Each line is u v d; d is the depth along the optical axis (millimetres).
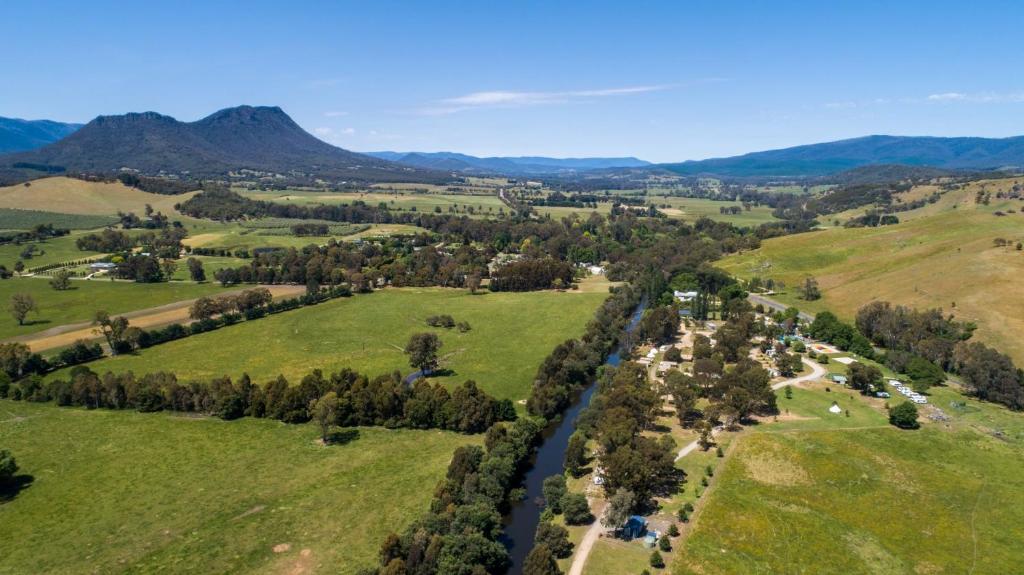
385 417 127938
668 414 134125
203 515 93250
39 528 90062
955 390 145875
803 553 83625
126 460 111500
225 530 89188
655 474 98812
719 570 80125
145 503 96812
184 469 108125
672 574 79250
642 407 123375
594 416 123688
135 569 80688
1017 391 132250
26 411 134375
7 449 115625
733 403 124688
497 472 99312
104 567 81125
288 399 130375
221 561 82125
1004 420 127562
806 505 95562
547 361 153375
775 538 86938
